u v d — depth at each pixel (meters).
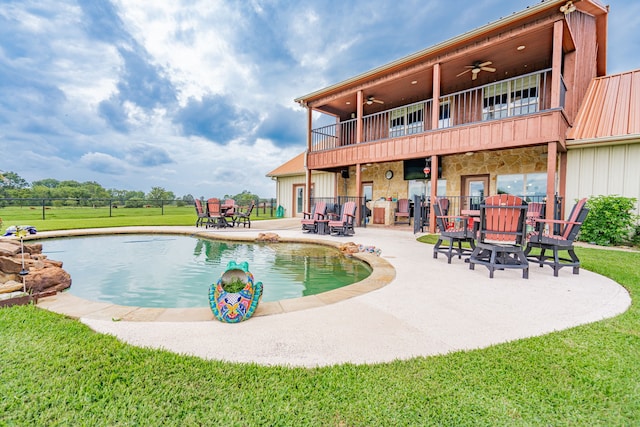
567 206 8.80
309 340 2.32
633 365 1.98
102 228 10.34
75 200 15.95
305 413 1.54
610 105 8.95
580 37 9.34
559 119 7.31
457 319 2.76
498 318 2.79
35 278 3.79
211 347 2.20
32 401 1.60
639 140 7.61
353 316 2.82
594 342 2.30
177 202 19.02
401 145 10.40
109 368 1.89
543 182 9.47
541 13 7.25
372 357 2.08
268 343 2.27
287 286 4.55
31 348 2.13
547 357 2.07
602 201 7.60
